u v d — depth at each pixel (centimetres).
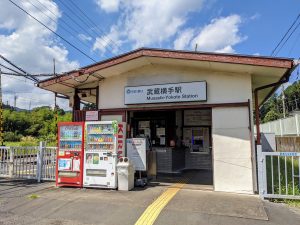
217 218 513
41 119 4594
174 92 794
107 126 763
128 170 736
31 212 559
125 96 848
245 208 568
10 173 932
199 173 1088
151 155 889
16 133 4109
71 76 853
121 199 638
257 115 835
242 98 737
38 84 908
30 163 909
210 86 771
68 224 494
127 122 866
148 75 843
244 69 724
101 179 748
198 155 1232
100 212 551
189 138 1255
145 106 836
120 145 794
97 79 899
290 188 695
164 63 811
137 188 763
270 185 739
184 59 729
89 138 772
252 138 714
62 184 781
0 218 525
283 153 642
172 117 1152
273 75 766
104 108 886
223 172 727
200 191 725
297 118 1858
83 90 968
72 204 605
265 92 1051
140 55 766
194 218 513
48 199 646
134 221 502
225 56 690
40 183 845
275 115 4228
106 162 750
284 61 655
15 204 612
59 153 791
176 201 617
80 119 909
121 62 791
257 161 684
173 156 1090
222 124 744
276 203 616
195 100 769
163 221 500
